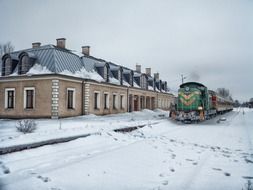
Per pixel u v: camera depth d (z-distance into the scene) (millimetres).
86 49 35688
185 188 6258
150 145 11727
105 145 11469
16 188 6047
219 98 40125
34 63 26750
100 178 6902
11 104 27516
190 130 18828
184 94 25172
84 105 28844
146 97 45344
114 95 35000
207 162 8875
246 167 8305
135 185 6426
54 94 24953
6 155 8672
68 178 6824
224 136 15758
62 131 13656
